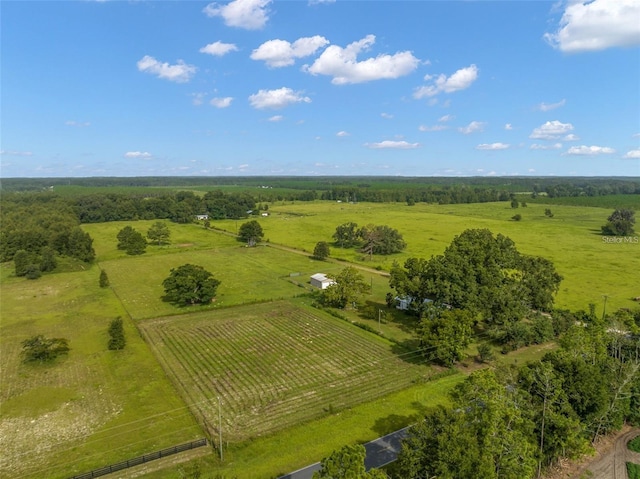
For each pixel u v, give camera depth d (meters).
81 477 35.97
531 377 37.22
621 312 59.53
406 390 50.62
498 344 64.75
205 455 39.03
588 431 38.91
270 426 43.50
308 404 47.69
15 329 71.31
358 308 81.12
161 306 82.25
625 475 36.19
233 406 47.38
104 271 101.25
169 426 43.78
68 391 51.00
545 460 36.69
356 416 45.09
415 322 73.75
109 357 60.16
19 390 51.44
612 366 41.16
